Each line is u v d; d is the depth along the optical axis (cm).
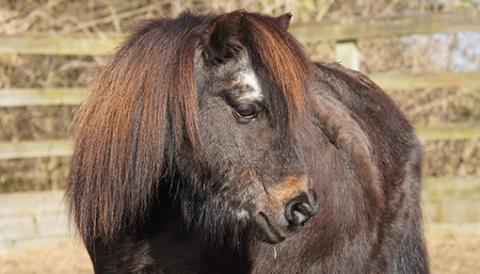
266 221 524
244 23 521
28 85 1819
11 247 1362
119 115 527
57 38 1414
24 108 1781
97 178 539
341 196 593
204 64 530
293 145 522
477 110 1741
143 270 582
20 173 1738
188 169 537
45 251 1341
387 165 626
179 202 572
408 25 1358
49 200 1402
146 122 521
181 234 579
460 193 1373
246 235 573
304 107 521
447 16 1341
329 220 587
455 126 1367
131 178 532
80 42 1427
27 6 1884
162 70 523
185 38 530
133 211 546
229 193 528
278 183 519
